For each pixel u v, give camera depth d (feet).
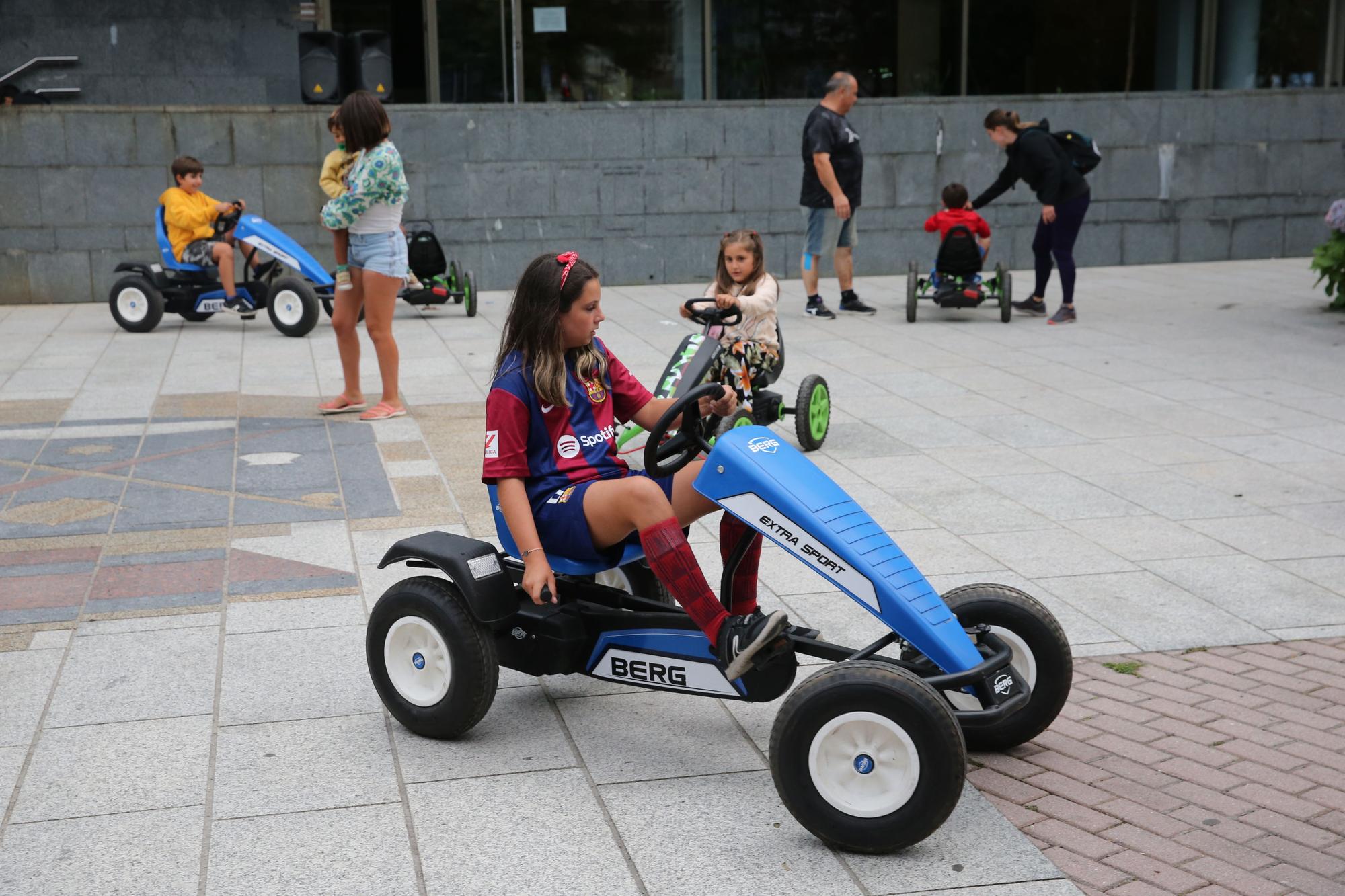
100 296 41.27
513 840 9.78
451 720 11.25
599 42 45.44
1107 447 22.03
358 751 11.29
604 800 10.43
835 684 9.38
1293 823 10.05
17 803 10.30
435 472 20.52
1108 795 10.53
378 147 22.99
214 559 16.33
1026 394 26.35
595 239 43.98
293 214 41.83
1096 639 13.83
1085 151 35.19
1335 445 21.98
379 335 23.98
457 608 11.16
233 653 13.41
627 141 43.42
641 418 12.09
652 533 10.53
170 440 22.58
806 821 9.61
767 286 21.30
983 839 9.82
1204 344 31.76
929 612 10.07
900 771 9.33
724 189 44.34
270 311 33.96
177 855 9.53
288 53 45.06
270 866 9.38
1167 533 17.42
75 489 19.48
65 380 27.99
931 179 45.78
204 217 34.86
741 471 10.47
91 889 9.05
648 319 36.68
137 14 43.93
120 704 12.15
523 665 11.65
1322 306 37.60
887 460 21.24
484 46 44.96
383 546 16.87
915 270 35.42
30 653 13.30
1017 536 17.33
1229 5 49.03
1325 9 49.06
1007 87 48.42
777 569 16.05
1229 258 48.62
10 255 40.50
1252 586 15.40
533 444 11.32
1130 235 47.73
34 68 43.68
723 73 46.47
